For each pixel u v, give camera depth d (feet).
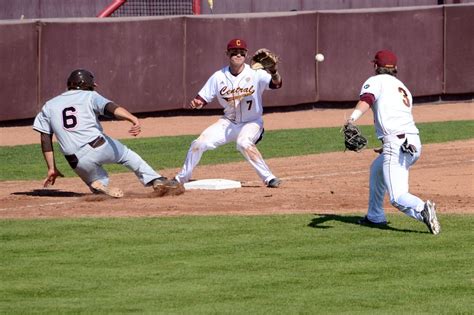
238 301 63.05
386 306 61.93
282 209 93.61
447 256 74.23
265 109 192.13
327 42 195.21
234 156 136.56
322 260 73.41
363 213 91.25
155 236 81.71
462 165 122.93
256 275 69.31
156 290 65.72
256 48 188.03
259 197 100.07
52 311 61.05
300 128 169.99
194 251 76.43
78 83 98.27
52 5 217.36
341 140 151.53
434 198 99.35
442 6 203.51
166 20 182.39
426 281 67.56
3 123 172.04
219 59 186.50
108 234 82.74
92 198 99.50
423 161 126.72
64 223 87.30
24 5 215.10
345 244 78.38
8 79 170.40
